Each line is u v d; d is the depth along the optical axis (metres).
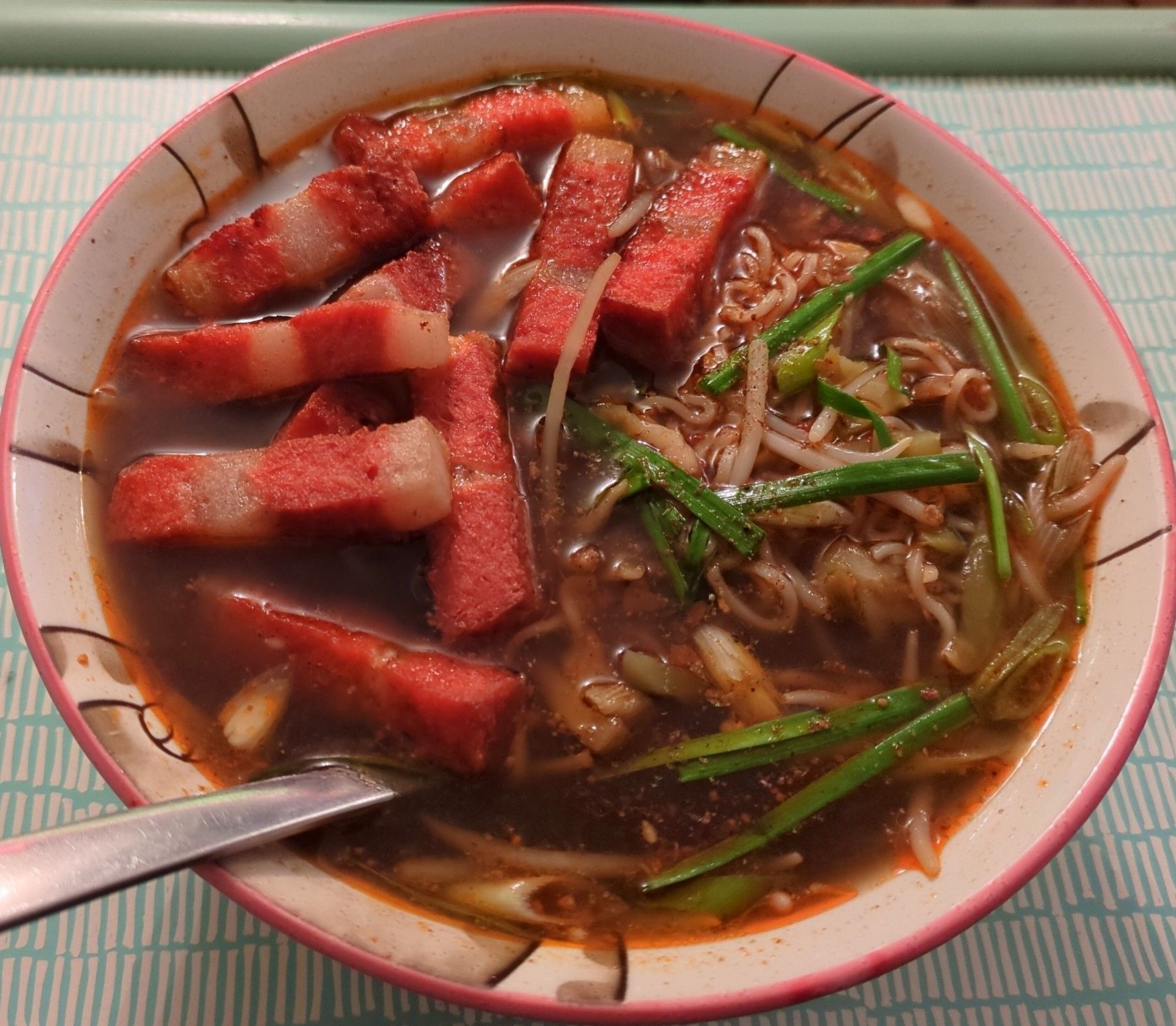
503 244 0.25
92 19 0.29
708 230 0.25
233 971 0.20
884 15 0.32
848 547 0.23
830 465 0.23
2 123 0.28
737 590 0.22
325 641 0.20
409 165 0.24
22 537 0.19
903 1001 0.20
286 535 0.21
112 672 0.19
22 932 0.20
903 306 0.25
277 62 0.25
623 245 0.25
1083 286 0.24
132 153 0.28
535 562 0.22
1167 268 0.29
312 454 0.21
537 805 0.20
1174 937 0.21
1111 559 0.22
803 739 0.21
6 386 0.20
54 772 0.21
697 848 0.20
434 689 0.19
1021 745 0.21
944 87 0.31
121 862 0.16
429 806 0.20
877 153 0.26
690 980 0.17
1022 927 0.21
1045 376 0.24
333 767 0.19
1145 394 0.22
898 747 0.21
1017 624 0.22
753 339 0.24
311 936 0.16
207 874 0.17
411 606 0.21
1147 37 0.32
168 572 0.21
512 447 0.23
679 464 0.23
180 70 0.30
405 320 0.21
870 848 0.20
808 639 0.22
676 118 0.27
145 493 0.21
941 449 0.23
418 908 0.19
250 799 0.18
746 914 0.19
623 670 0.21
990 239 0.25
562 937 0.19
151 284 0.23
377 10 0.31
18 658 0.22
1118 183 0.30
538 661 0.21
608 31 0.26
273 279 0.23
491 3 0.32
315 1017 0.19
